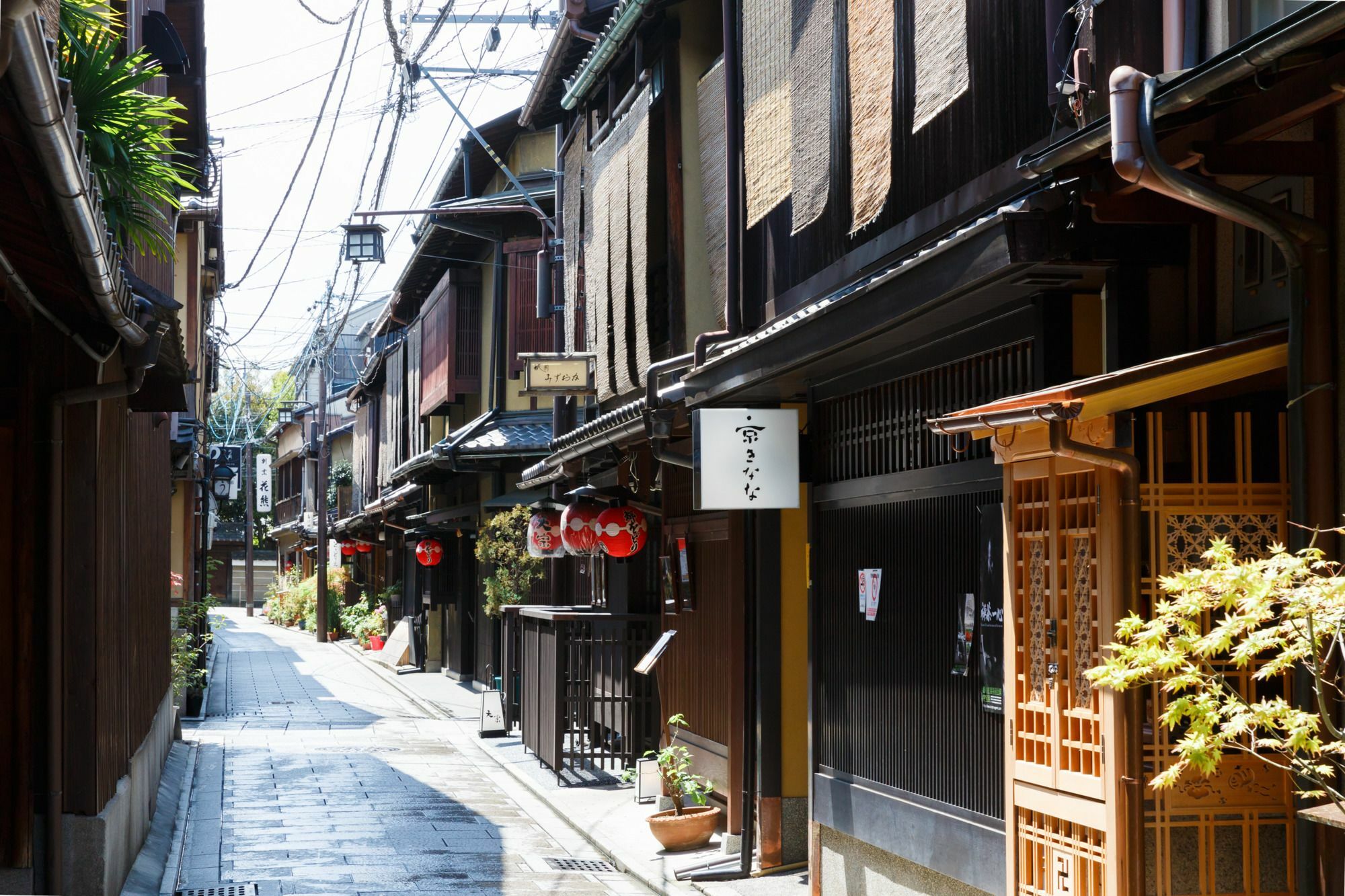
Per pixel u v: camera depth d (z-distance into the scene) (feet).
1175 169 15.51
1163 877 17.62
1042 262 18.37
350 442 183.01
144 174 23.41
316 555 188.14
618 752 54.95
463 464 78.48
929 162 25.63
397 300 106.63
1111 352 19.43
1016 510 20.45
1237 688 17.66
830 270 30.45
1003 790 22.25
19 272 24.03
